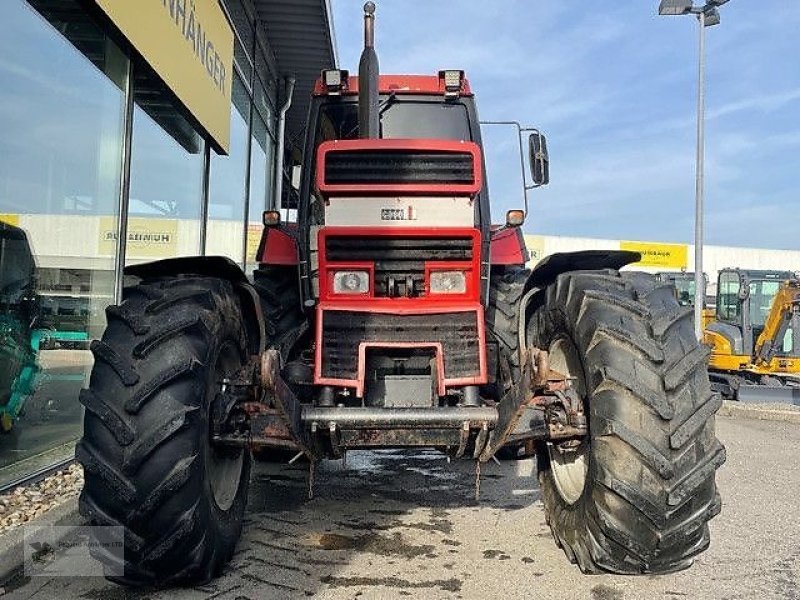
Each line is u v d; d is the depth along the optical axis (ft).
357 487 15.75
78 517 12.00
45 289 15.78
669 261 100.07
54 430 16.39
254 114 33.68
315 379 11.37
